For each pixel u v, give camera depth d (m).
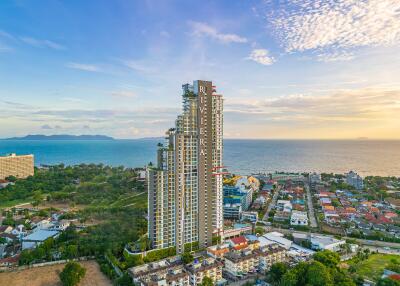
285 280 150.25
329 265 168.25
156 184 192.75
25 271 182.75
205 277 157.00
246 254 184.62
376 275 174.00
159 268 166.75
